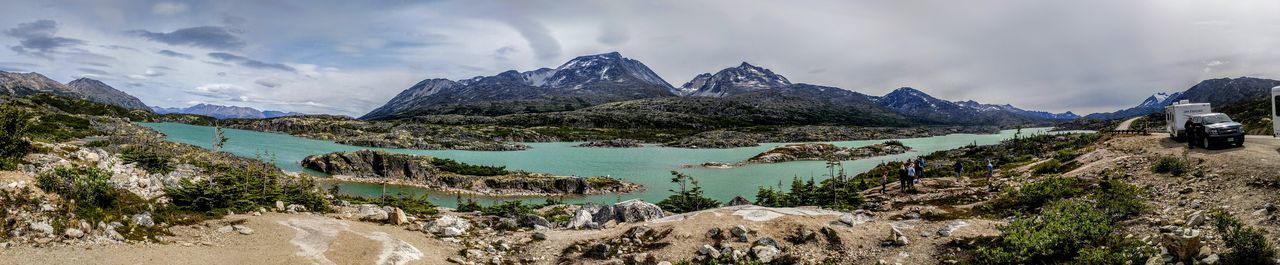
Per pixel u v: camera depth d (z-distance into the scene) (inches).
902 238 863.1
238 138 7209.6
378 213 1229.7
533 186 3361.2
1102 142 2052.2
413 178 3668.8
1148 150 1615.4
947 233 872.9
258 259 748.6
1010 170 1966.0
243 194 1132.5
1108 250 667.4
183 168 2297.0
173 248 763.4
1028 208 1095.6
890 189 1776.6
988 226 918.4
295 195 1353.3
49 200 800.3
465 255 887.7
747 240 904.9
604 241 968.3
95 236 753.0
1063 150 2242.9
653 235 974.4
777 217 1018.7
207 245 803.4
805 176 3927.2
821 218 1023.0
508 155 6141.7
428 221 1165.7
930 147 7047.2
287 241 855.7
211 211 1016.2
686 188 3383.4
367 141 6978.4
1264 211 740.0
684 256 864.3
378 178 3663.9
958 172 1834.4
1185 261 623.8
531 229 1137.4
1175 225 769.6
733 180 3754.9
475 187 3373.5
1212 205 852.6
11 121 1136.2
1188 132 1499.8
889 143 6560.0
